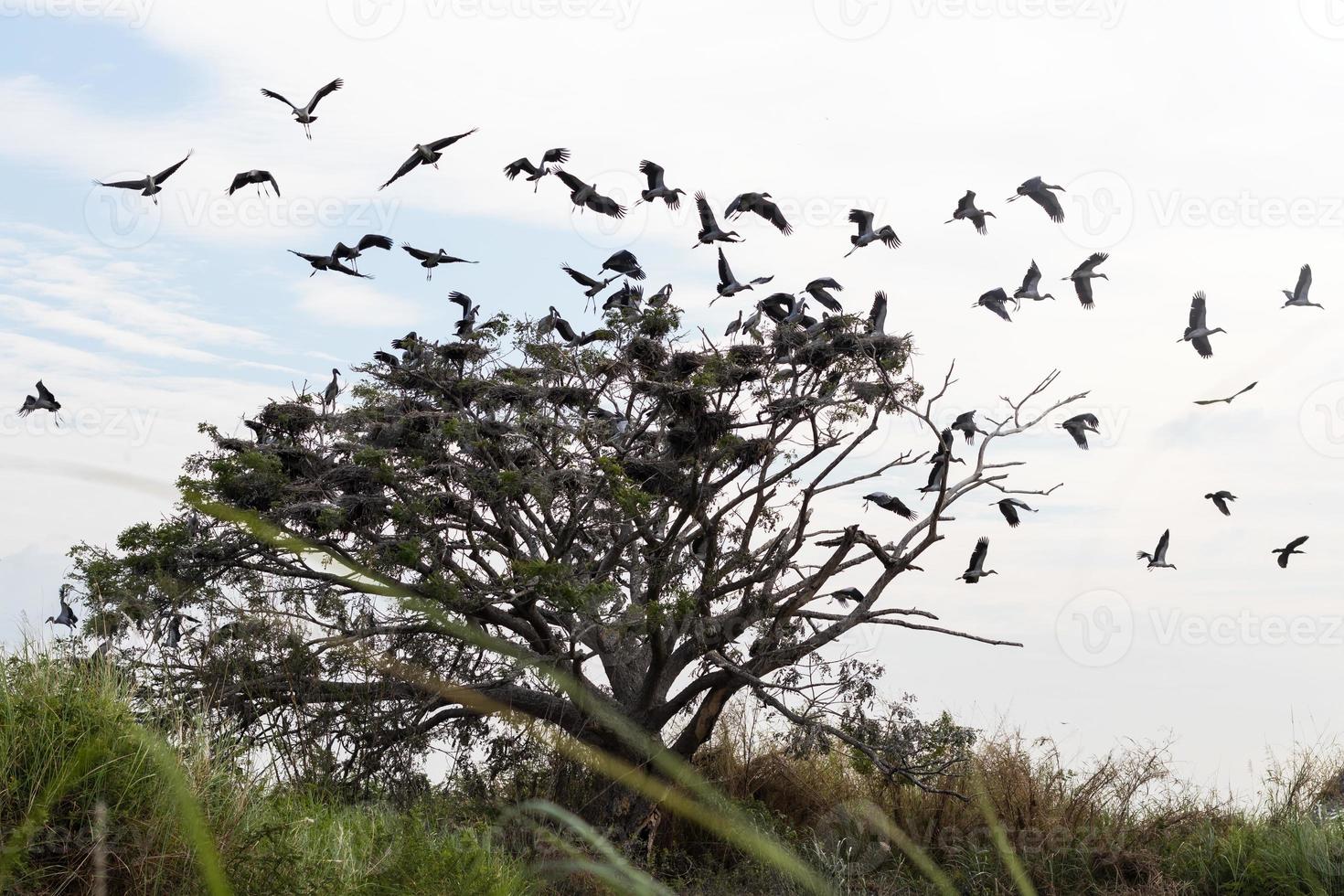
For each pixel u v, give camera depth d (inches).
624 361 692.1
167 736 287.0
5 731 262.5
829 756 730.8
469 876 337.7
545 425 686.5
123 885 250.5
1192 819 575.2
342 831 358.6
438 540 655.8
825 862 521.7
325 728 572.7
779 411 703.7
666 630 674.8
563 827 486.0
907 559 737.0
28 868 237.5
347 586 606.9
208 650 565.3
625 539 705.0
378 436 693.3
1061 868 538.0
